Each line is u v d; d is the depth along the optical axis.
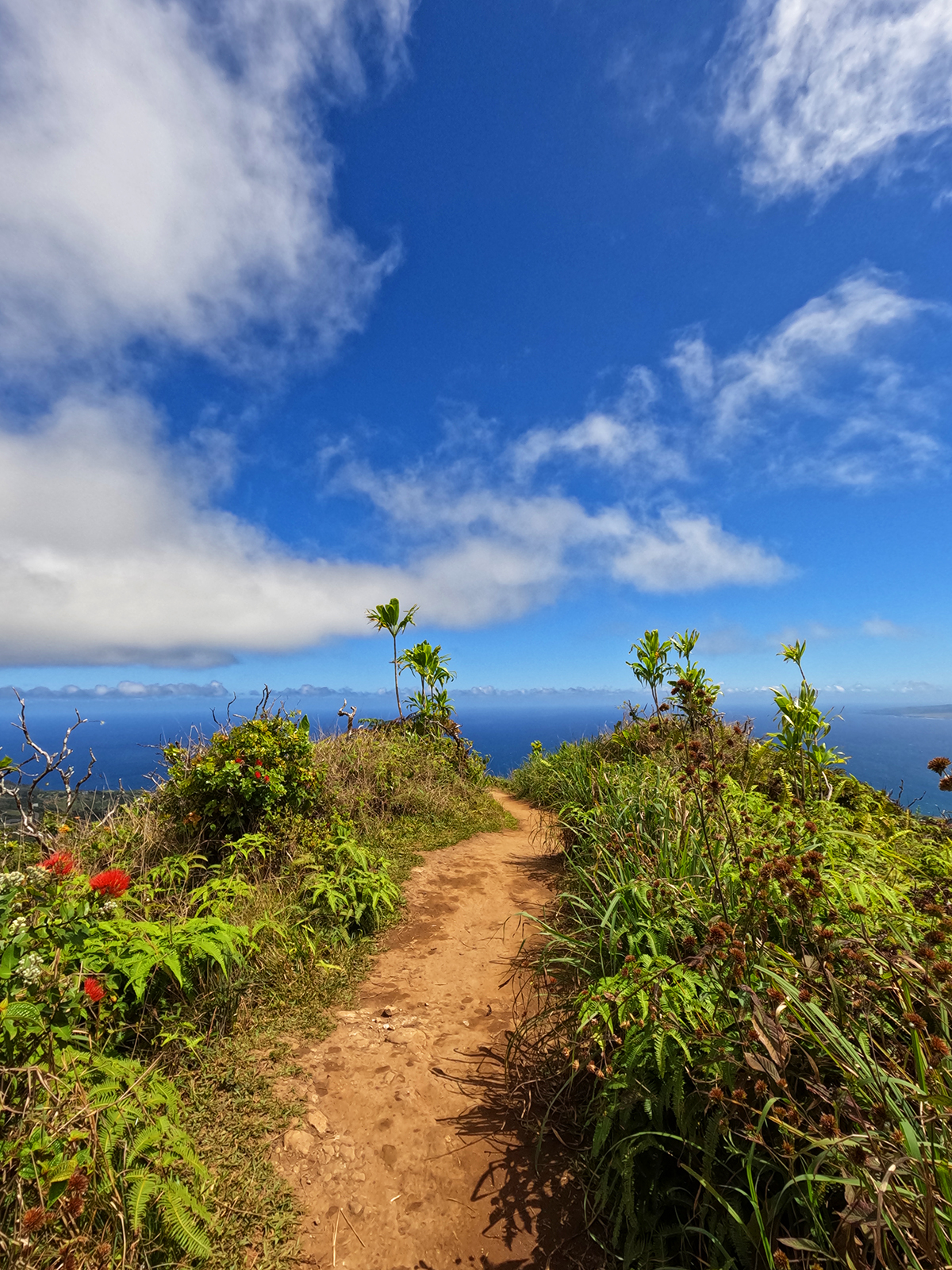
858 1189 1.42
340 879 4.47
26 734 4.30
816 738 5.31
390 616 11.49
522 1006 3.33
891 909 2.46
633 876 3.38
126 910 3.30
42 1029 1.91
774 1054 1.60
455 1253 1.90
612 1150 2.02
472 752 11.88
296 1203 2.03
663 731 5.64
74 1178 1.49
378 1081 2.68
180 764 5.61
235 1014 3.00
